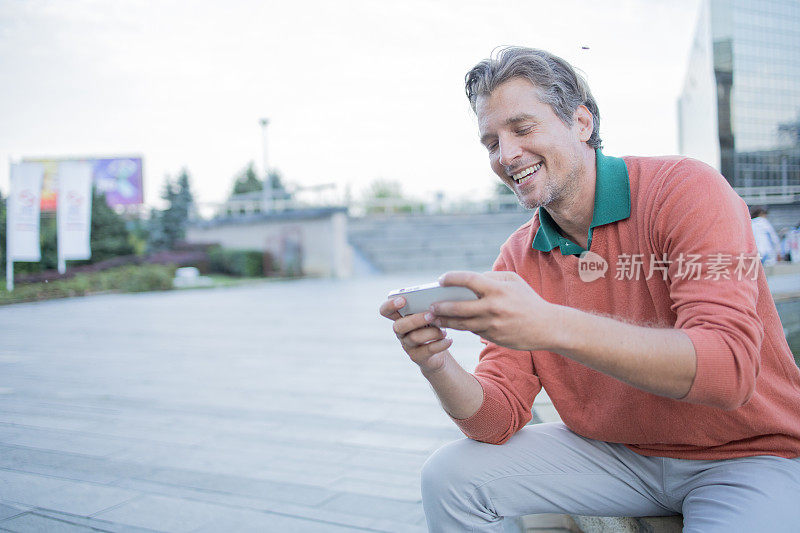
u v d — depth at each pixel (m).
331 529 2.03
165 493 2.35
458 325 1.03
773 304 1.20
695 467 1.25
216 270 19.34
